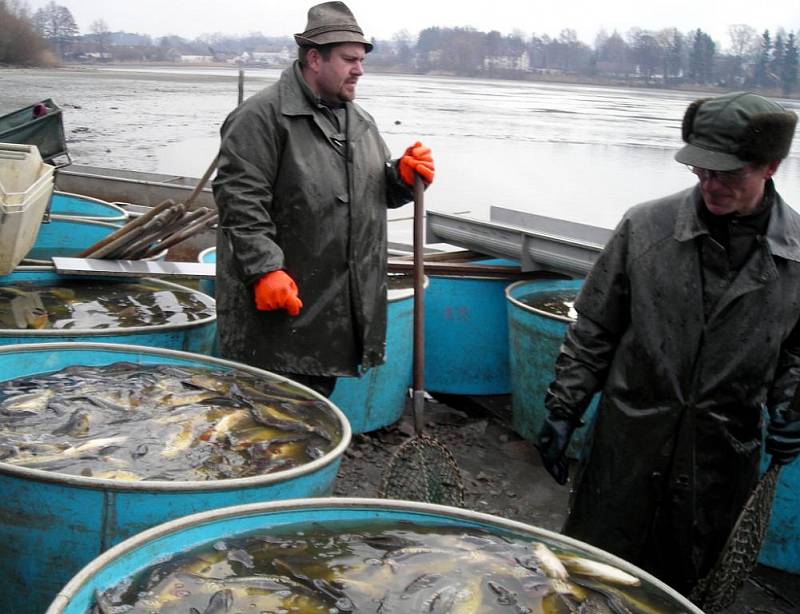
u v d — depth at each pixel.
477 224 6.72
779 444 3.09
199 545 2.41
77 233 7.43
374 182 4.15
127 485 2.66
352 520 2.66
